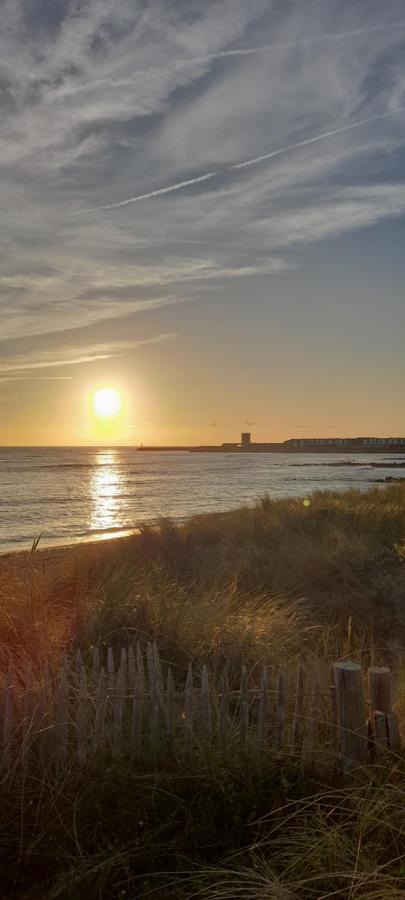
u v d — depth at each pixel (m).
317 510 14.94
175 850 2.80
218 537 12.05
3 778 3.21
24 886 2.70
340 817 2.92
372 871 2.54
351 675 3.36
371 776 3.12
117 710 3.49
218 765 3.27
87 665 4.86
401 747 3.39
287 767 3.33
